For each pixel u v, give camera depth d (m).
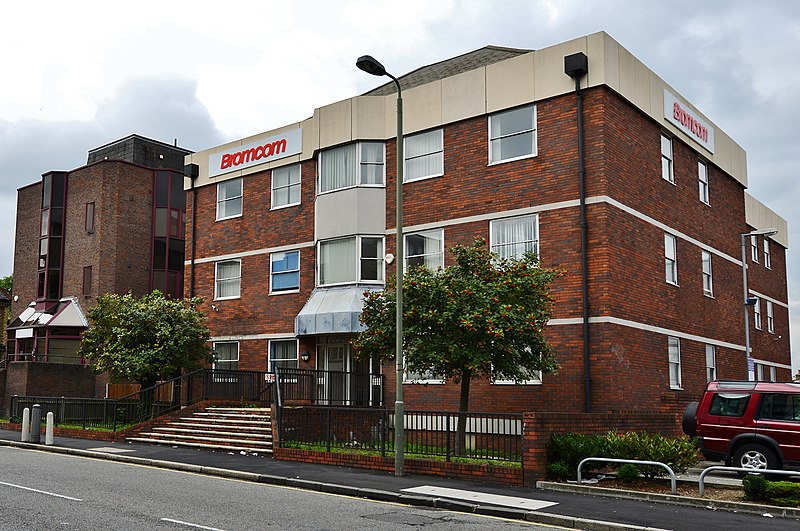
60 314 39.66
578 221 21.11
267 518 11.12
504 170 22.83
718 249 28.05
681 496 13.25
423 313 17.55
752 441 16.89
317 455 17.95
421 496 13.34
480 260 18.42
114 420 23.67
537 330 17.27
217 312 30.25
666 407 21.36
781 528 11.07
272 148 29.25
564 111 21.80
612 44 21.70
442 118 24.33
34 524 10.20
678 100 25.59
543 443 15.11
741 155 30.95
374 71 16.23
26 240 44.47
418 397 23.61
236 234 30.19
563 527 11.38
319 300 25.67
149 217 41.56
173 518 10.88
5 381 34.34
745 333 27.28
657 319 22.78
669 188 24.52
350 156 26.06
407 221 24.81
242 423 22.11
